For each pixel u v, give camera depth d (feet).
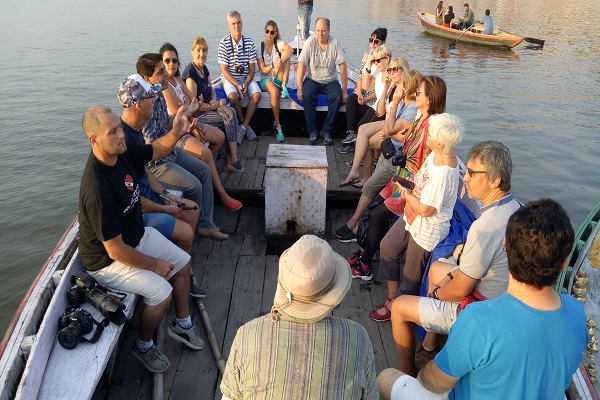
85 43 70.03
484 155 8.09
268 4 116.98
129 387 9.82
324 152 15.23
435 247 10.54
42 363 7.93
